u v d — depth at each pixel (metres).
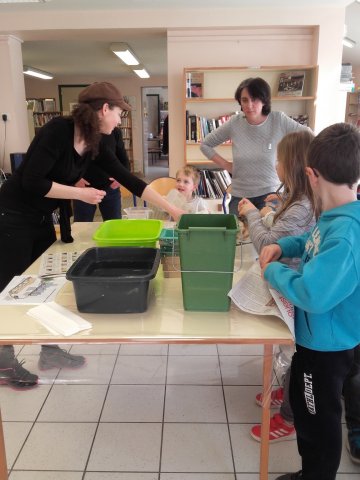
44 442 1.66
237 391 1.96
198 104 4.63
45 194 1.72
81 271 1.28
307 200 1.44
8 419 1.79
